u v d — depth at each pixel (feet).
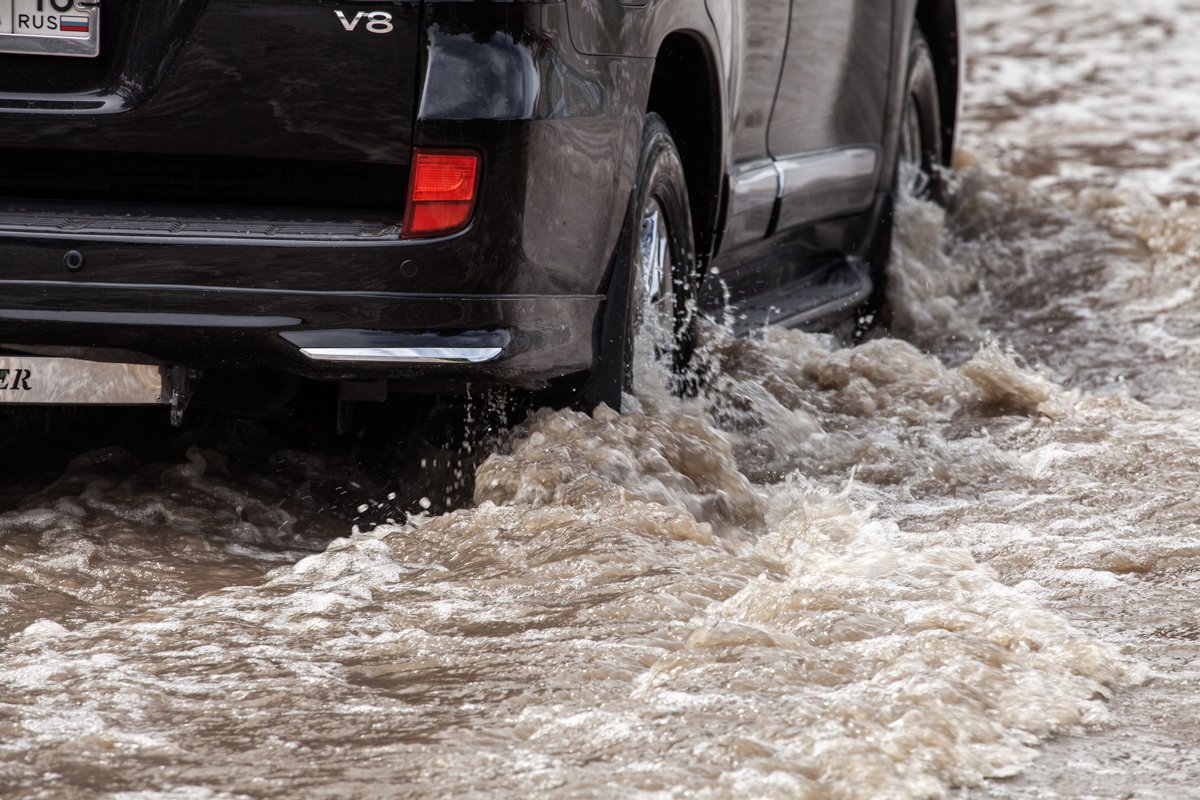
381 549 37.93
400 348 37.55
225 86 37.04
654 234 46.21
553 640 32.24
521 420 43.04
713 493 41.52
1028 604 34.40
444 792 25.53
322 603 34.65
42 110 37.27
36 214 37.63
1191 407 56.49
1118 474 46.57
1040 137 120.57
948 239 77.30
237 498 42.01
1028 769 26.94
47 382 38.37
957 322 68.28
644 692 29.35
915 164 77.20
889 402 52.70
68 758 26.89
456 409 43.62
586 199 39.83
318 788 25.77
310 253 36.94
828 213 61.93
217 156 37.60
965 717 27.91
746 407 49.65
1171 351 63.87
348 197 37.76
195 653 31.81
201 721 28.48
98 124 37.32
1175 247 77.15
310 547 39.88
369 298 37.24
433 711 28.84
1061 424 51.19
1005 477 46.62
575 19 38.81
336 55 36.76
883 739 26.91
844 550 38.06
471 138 36.91
